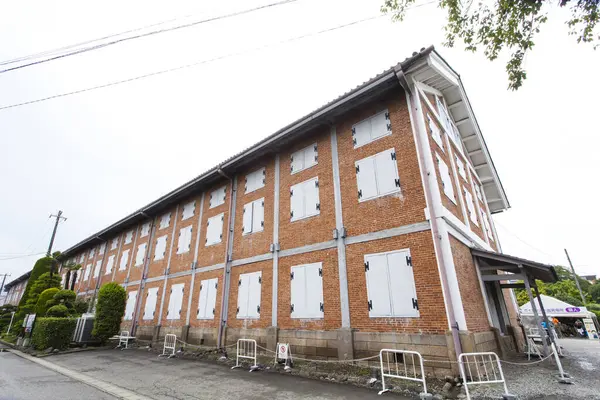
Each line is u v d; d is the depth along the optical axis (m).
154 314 16.81
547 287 39.19
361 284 8.79
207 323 13.24
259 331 10.93
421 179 8.52
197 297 14.38
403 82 9.06
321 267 9.87
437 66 10.44
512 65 5.71
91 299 23.27
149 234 20.12
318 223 10.48
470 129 15.07
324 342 9.02
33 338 15.30
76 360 11.44
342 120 11.06
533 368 8.22
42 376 8.63
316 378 7.62
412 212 8.44
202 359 11.04
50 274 23.08
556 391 5.90
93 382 7.79
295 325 9.94
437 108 11.88
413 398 5.84
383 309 8.16
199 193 17.11
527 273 9.30
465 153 15.91
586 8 4.94
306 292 9.99
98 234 25.41
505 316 11.73
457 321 7.00
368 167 9.78
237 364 9.41
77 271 29.02
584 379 6.87
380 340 7.98
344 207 9.95
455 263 7.92
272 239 11.84
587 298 38.78
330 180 10.67
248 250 12.71
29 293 22.66
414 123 9.03
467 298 7.89
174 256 17.16
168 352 12.94
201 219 16.14
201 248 15.37
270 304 10.95
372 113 10.28
